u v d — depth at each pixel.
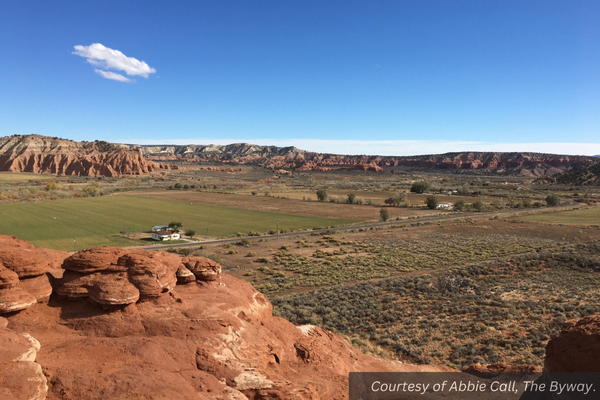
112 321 13.79
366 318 32.72
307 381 14.48
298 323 31.27
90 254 15.52
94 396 10.14
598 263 46.38
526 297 36.66
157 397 10.30
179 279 17.58
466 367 22.08
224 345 14.08
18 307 13.00
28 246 16.89
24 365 10.16
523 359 23.56
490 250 67.75
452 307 34.25
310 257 66.94
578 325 13.33
